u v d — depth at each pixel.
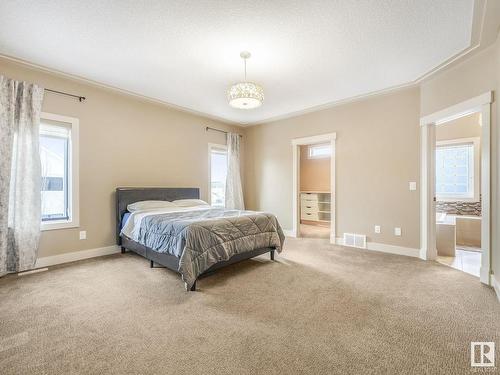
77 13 2.17
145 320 1.95
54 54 2.85
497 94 2.50
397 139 3.89
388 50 2.75
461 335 1.75
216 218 3.03
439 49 2.71
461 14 2.16
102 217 3.81
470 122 4.84
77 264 3.36
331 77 3.44
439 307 2.16
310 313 2.05
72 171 3.50
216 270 3.10
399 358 1.51
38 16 2.21
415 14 2.17
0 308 2.13
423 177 3.60
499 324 1.89
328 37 2.51
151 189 4.25
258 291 2.49
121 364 1.46
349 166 4.41
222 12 2.15
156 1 2.03
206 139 5.37
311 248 4.26
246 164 6.19
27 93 3.06
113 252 3.92
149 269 3.17
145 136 4.34
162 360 1.50
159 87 3.81
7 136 2.89
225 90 3.92
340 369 1.42
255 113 5.11
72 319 1.96
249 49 2.73
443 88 3.23
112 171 3.92
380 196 4.07
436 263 3.41
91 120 3.70
